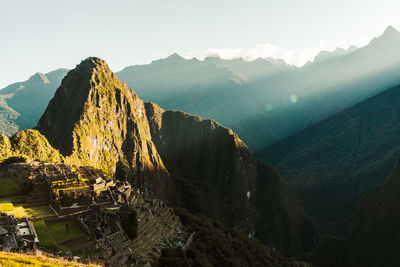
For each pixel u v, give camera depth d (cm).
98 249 4934
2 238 3812
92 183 8156
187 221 10875
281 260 15012
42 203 6419
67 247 4612
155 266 6075
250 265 10988
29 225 4906
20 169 8888
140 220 7625
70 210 5938
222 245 10144
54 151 17088
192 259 7388
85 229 5191
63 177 7788
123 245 5688
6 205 5862
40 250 4081
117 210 6738
